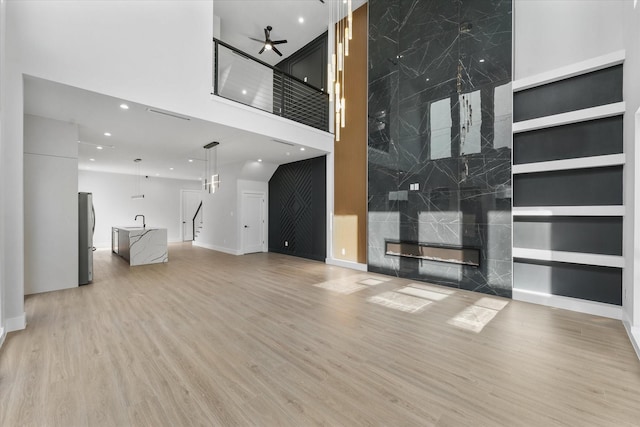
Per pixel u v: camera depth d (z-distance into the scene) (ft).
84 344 8.82
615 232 11.71
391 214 18.79
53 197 14.48
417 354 8.39
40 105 12.53
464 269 15.48
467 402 6.23
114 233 28.81
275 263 23.16
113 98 11.77
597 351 8.59
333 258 22.80
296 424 5.56
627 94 10.75
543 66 13.39
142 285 15.99
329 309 12.29
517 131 13.91
